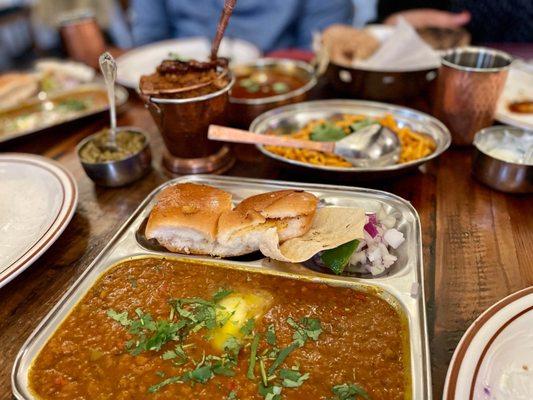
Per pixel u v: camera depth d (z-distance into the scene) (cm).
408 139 44
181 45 77
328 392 23
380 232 32
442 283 29
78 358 26
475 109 42
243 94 55
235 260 32
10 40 150
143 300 29
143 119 56
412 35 57
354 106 49
